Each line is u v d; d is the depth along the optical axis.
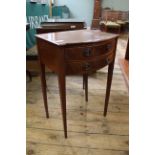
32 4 2.82
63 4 6.03
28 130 1.30
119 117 1.45
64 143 1.19
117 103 1.65
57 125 1.36
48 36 1.17
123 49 3.59
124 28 5.39
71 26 2.11
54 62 1.06
